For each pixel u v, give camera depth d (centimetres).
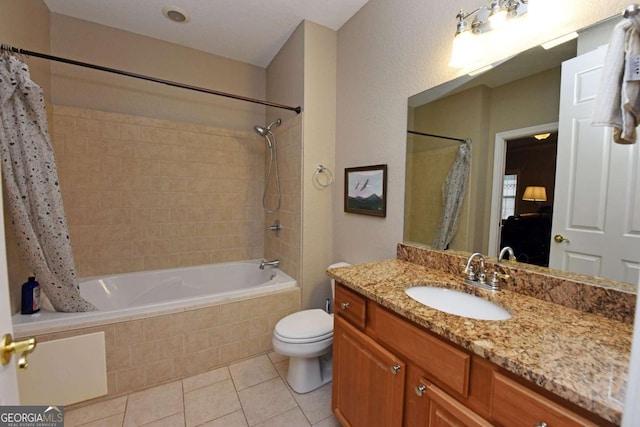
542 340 73
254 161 291
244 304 201
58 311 163
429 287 122
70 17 214
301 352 160
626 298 82
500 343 71
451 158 137
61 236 158
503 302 99
